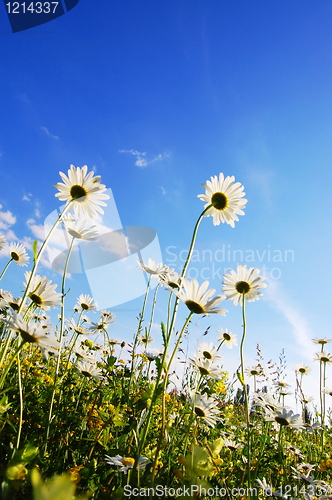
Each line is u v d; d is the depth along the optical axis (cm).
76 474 20
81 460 26
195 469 13
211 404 31
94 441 26
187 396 31
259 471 33
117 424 26
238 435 41
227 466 31
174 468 24
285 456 35
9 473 14
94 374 36
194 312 23
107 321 50
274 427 45
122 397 34
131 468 21
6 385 30
